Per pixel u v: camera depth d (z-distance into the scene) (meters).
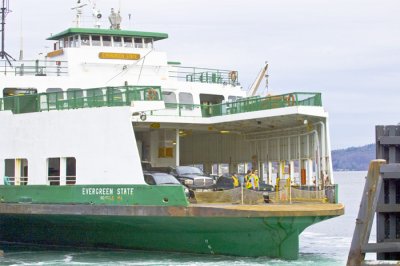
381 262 29.55
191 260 35.78
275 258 36.16
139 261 35.69
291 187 38.72
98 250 39.47
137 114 37.75
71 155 38.03
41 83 42.16
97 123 37.28
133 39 45.66
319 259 37.59
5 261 36.56
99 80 43.19
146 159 45.47
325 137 38.19
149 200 35.66
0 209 39.59
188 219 35.06
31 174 39.38
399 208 31.08
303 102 37.62
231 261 35.47
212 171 48.09
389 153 31.45
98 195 37.03
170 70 45.16
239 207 34.53
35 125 39.38
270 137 43.38
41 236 41.09
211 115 41.62
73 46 45.19
